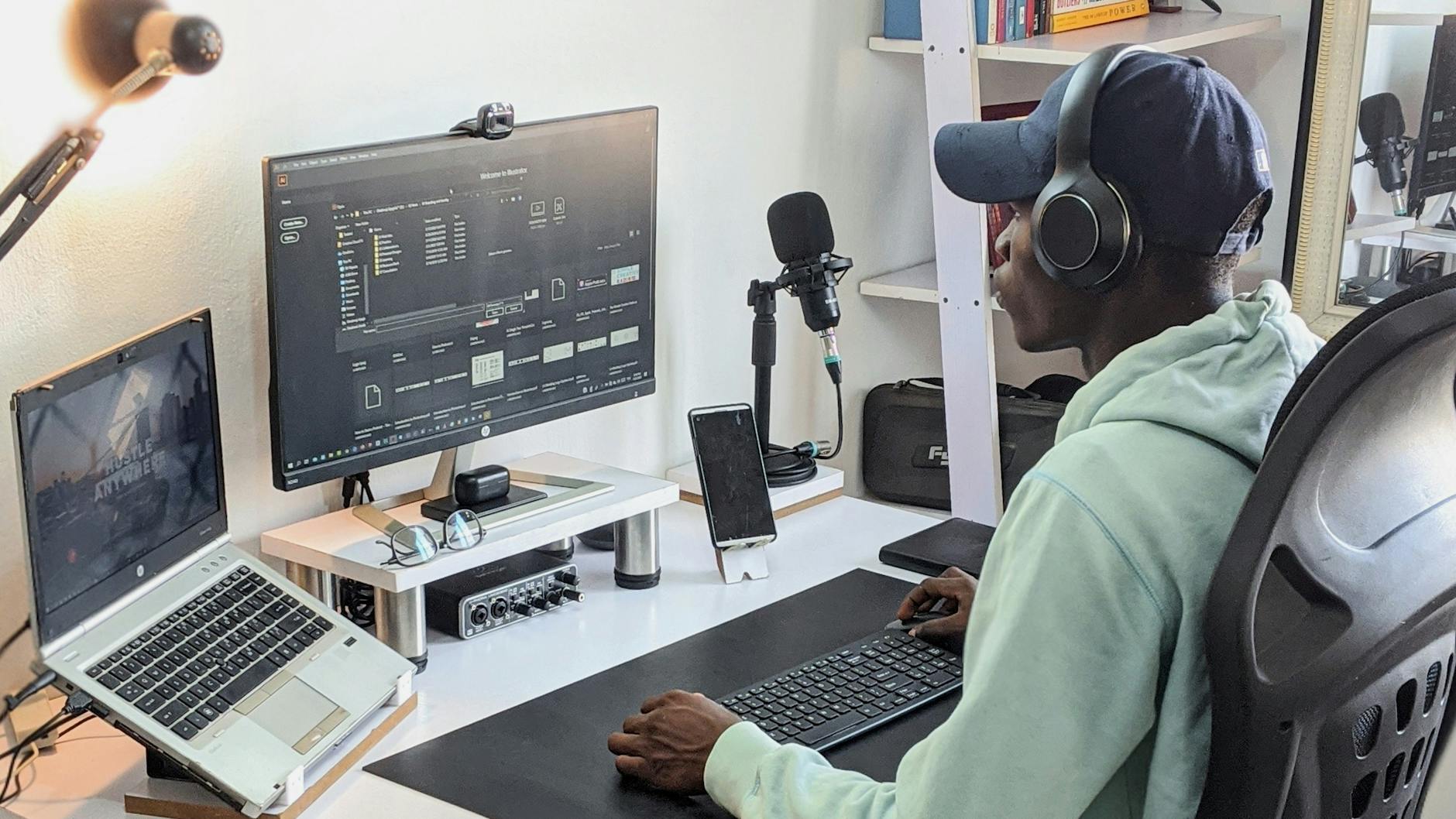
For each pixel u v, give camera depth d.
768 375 2.25
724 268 2.41
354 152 1.62
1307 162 2.68
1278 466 0.91
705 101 2.30
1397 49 2.62
